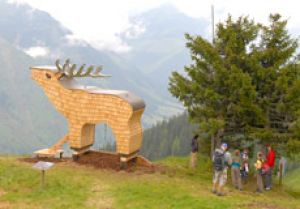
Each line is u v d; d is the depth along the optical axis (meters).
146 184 18.72
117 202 16.23
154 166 22.22
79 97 21.64
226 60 23.47
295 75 23.42
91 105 21.42
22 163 20.86
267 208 16.80
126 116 20.67
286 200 20.44
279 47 23.56
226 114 23.72
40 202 15.71
